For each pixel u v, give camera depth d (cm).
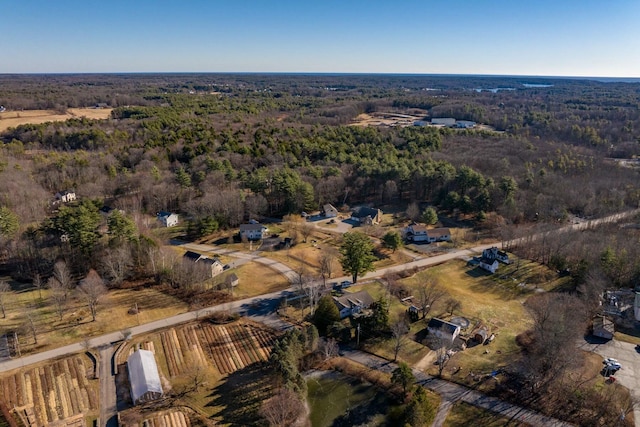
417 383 5147
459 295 7250
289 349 5188
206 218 9681
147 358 5278
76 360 5362
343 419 4709
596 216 10356
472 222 10800
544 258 8600
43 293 6938
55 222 7944
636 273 7438
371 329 6056
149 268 7731
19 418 4462
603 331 6041
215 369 5384
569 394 4922
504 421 4603
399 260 8631
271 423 4419
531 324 6462
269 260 8519
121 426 4438
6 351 5475
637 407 4750
